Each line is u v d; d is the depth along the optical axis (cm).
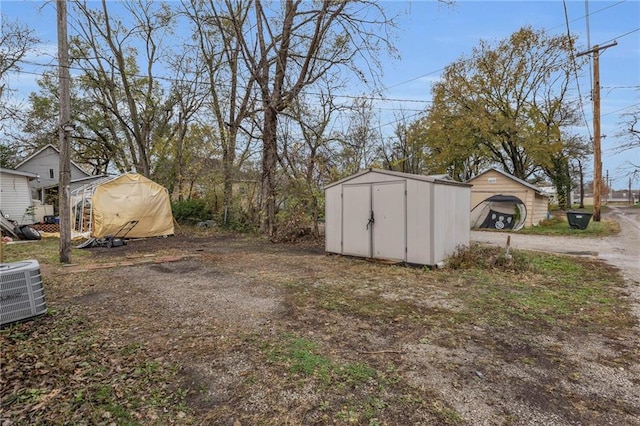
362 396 241
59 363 288
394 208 736
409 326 374
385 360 294
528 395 243
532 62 1948
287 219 1164
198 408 229
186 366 284
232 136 1505
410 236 711
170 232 1330
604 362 294
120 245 1050
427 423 212
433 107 2206
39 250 937
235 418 218
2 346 319
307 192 1125
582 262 746
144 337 343
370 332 357
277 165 1209
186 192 1758
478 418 216
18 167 2316
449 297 484
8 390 248
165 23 1614
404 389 250
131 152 1870
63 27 729
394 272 652
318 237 1156
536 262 729
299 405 231
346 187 828
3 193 1642
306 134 1130
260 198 1389
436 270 666
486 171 1772
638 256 829
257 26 1228
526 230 1494
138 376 268
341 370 275
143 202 1245
